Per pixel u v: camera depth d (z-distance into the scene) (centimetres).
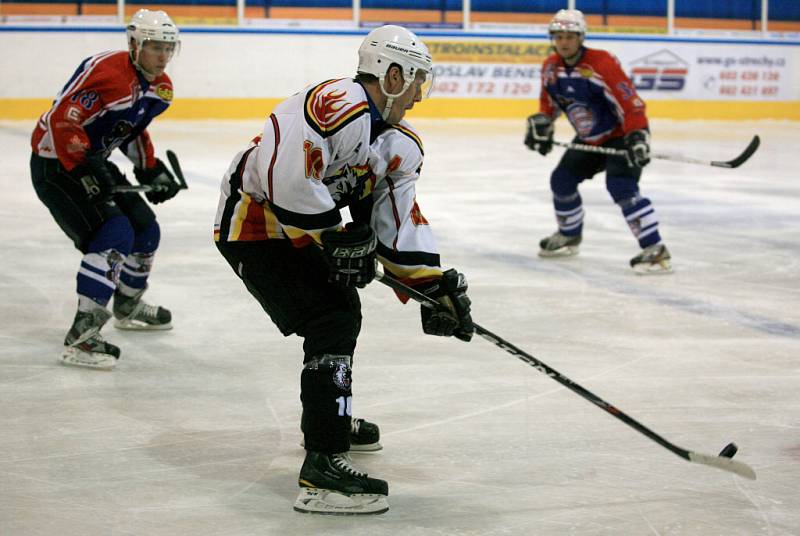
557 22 1248
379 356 869
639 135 1223
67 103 802
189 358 858
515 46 3553
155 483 590
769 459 641
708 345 923
